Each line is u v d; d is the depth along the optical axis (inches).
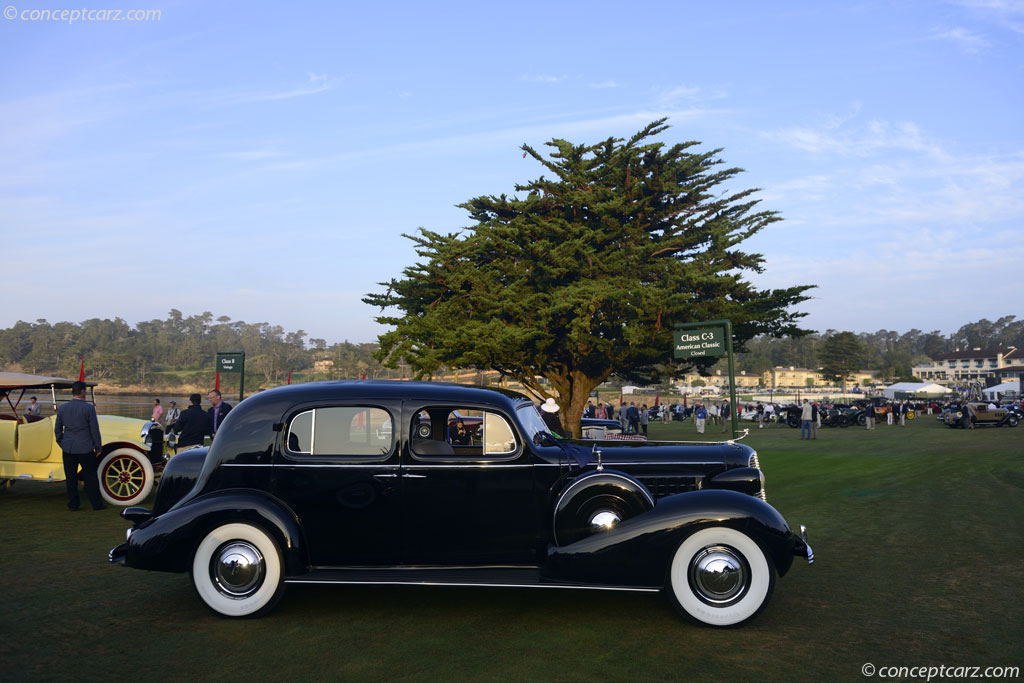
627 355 900.0
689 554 201.2
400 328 848.3
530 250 903.1
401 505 213.5
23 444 403.2
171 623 202.8
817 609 217.0
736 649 182.5
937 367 6978.4
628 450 234.8
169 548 205.5
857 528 344.8
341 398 217.8
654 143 932.6
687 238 957.2
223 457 214.7
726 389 5295.3
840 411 1546.5
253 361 7751.0
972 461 684.7
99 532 330.3
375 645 185.2
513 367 917.2
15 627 198.8
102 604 221.1
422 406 217.6
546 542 214.5
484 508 214.7
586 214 967.6
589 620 207.8
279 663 171.8
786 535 198.1
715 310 876.0
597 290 822.5
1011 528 343.3
